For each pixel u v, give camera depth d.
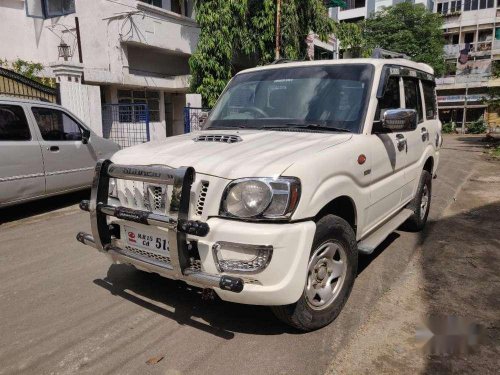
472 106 37.56
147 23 12.84
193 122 11.72
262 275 2.38
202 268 2.50
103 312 3.16
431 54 29.81
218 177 2.47
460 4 37.78
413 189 4.68
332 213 3.04
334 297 2.96
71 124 6.54
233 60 14.83
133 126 12.69
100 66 12.73
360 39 15.26
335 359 2.57
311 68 3.79
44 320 3.06
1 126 5.50
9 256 4.39
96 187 2.89
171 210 2.46
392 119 3.18
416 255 4.36
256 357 2.59
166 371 2.46
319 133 3.22
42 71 11.81
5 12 12.62
